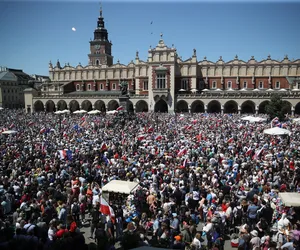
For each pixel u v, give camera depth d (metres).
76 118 72.88
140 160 26.42
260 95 86.19
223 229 15.28
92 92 114.44
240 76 102.06
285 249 11.47
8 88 138.75
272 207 16.59
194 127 52.03
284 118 67.50
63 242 11.27
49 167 23.69
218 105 102.19
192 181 19.73
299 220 13.89
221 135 40.75
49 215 15.09
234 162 25.72
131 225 13.09
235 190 19.06
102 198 14.47
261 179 20.45
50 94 117.19
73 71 121.75
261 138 39.19
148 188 20.09
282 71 98.62
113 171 22.89
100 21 136.50
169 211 15.65
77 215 17.44
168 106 96.06
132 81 113.50
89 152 30.28
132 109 102.19
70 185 20.44
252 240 12.19
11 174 22.23
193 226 13.44
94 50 135.25
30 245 11.17
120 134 45.09
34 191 18.53
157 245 13.07
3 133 41.31
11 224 15.24
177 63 102.81
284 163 25.08
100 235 12.70
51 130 49.12
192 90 100.69
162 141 37.12
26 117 75.81
